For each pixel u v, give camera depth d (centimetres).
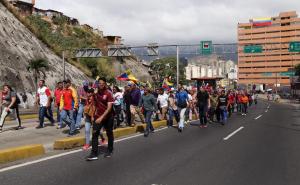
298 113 3341
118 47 4847
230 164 873
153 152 1045
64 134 1398
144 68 11206
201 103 1823
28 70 3688
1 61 3316
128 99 1673
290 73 10969
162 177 734
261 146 1178
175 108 1877
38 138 1291
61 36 7050
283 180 717
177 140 1319
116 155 988
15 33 3994
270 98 9231
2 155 869
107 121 953
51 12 9131
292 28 15038
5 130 1499
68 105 1352
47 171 780
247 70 16138
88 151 1044
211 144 1220
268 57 15588
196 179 719
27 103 3362
